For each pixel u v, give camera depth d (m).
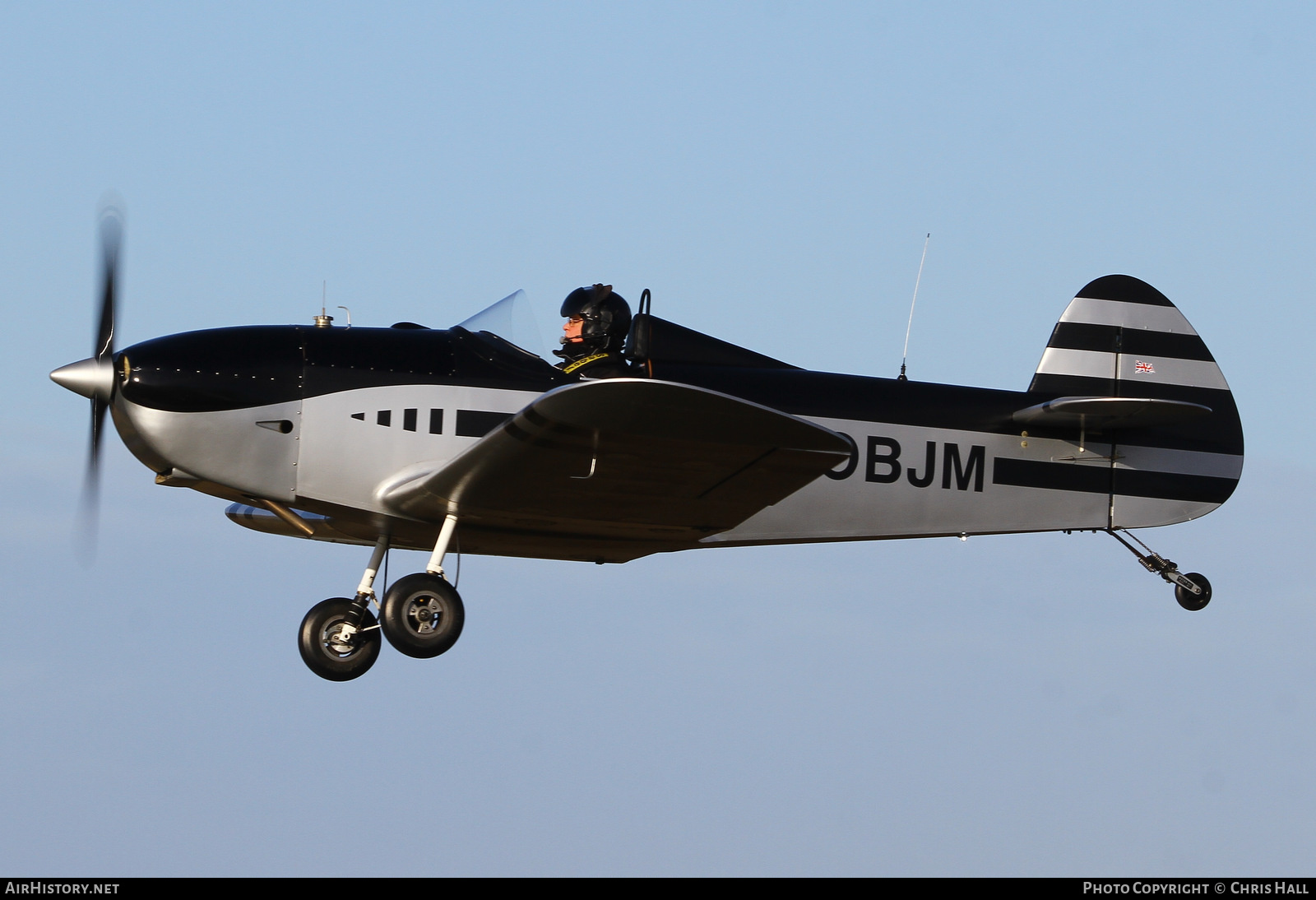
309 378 28.89
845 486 32.41
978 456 33.59
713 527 30.44
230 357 28.66
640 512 29.33
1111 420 33.56
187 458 28.42
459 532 30.94
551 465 26.66
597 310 30.98
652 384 23.30
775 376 32.22
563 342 31.31
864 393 32.84
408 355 29.55
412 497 28.53
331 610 29.55
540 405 24.12
